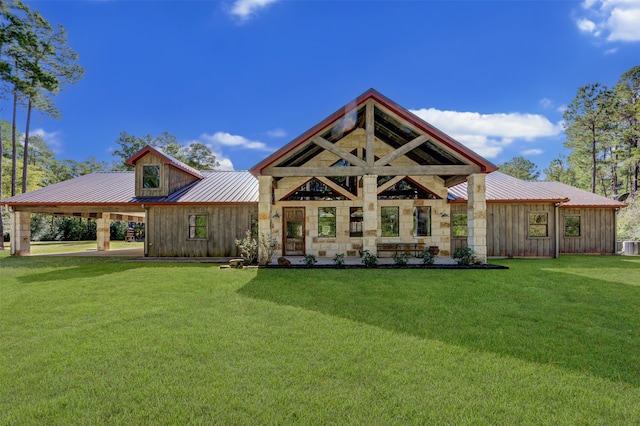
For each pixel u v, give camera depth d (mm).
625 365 3412
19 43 20875
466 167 10953
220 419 2469
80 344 3939
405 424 2412
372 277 8602
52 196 15875
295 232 15312
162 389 2900
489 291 6879
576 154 36469
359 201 14688
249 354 3639
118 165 45781
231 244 14898
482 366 3361
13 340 4086
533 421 2461
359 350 3752
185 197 15359
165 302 5965
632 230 21203
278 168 11055
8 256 15531
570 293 6695
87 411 2588
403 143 13773
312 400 2711
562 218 16656
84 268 10727
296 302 5965
